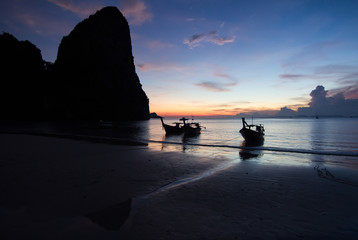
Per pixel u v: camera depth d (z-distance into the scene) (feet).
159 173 25.63
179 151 45.98
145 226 12.29
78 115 316.60
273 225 12.62
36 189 18.74
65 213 13.94
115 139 74.38
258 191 18.95
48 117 286.66
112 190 18.92
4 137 64.64
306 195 17.92
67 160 32.22
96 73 342.03
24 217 13.26
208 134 108.17
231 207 15.29
